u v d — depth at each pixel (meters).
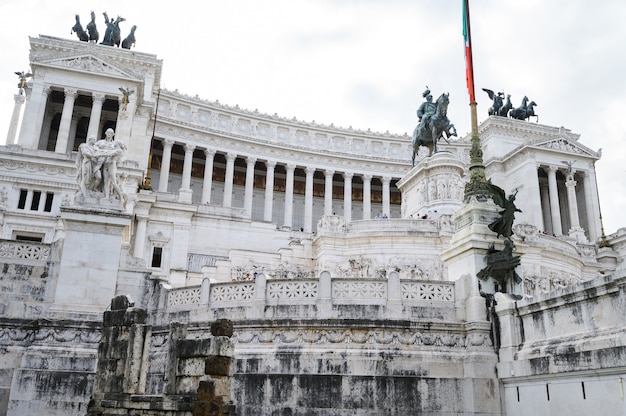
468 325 20.61
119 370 15.89
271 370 20.14
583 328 16.50
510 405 19.12
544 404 17.44
